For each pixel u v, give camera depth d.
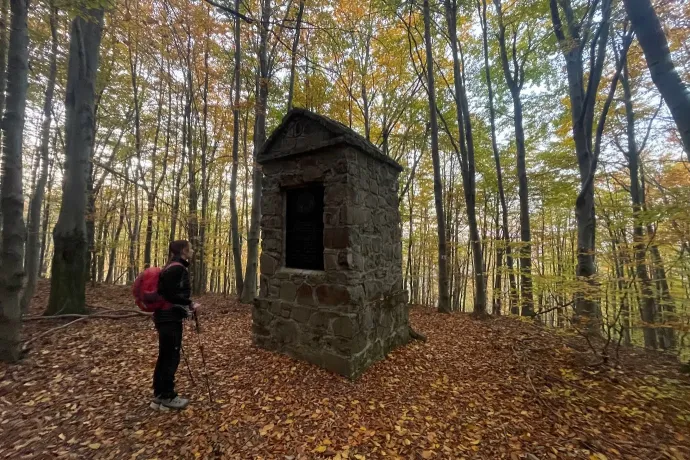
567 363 4.18
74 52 5.72
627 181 10.77
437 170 7.75
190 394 3.19
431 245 13.62
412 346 4.92
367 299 4.05
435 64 9.76
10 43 3.62
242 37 8.89
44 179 5.97
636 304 4.43
